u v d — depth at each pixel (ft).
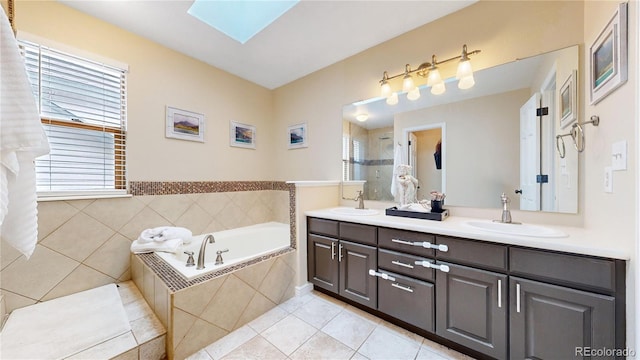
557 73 4.93
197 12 6.17
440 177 6.45
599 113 4.05
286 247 7.00
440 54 6.39
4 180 2.41
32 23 5.37
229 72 9.32
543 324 3.64
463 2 5.84
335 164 8.73
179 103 7.87
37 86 5.54
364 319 5.71
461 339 4.40
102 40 6.33
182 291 4.44
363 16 6.26
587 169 4.49
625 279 3.11
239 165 9.66
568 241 3.59
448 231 4.51
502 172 5.59
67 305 5.37
